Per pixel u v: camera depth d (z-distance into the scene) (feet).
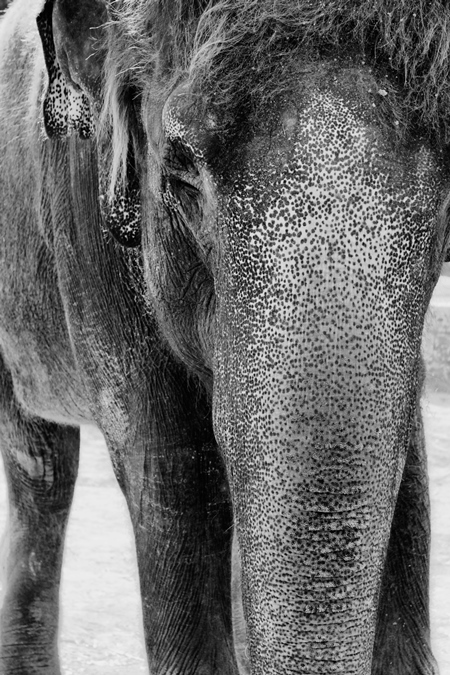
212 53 14.99
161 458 19.43
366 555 14.11
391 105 14.60
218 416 15.21
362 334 13.88
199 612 19.24
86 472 43.75
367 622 14.28
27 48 24.07
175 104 15.38
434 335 47.60
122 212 18.43
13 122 23.65
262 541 14.34
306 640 14.24
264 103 14.67
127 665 28.17
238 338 14.65
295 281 14.01
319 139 14.21
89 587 33.04
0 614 25.89
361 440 13.85
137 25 16.85
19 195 23.32
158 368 19.47
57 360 23.39
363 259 13.99
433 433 44.21
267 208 14.30
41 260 22.81
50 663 25.61
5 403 25.98
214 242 15.40
